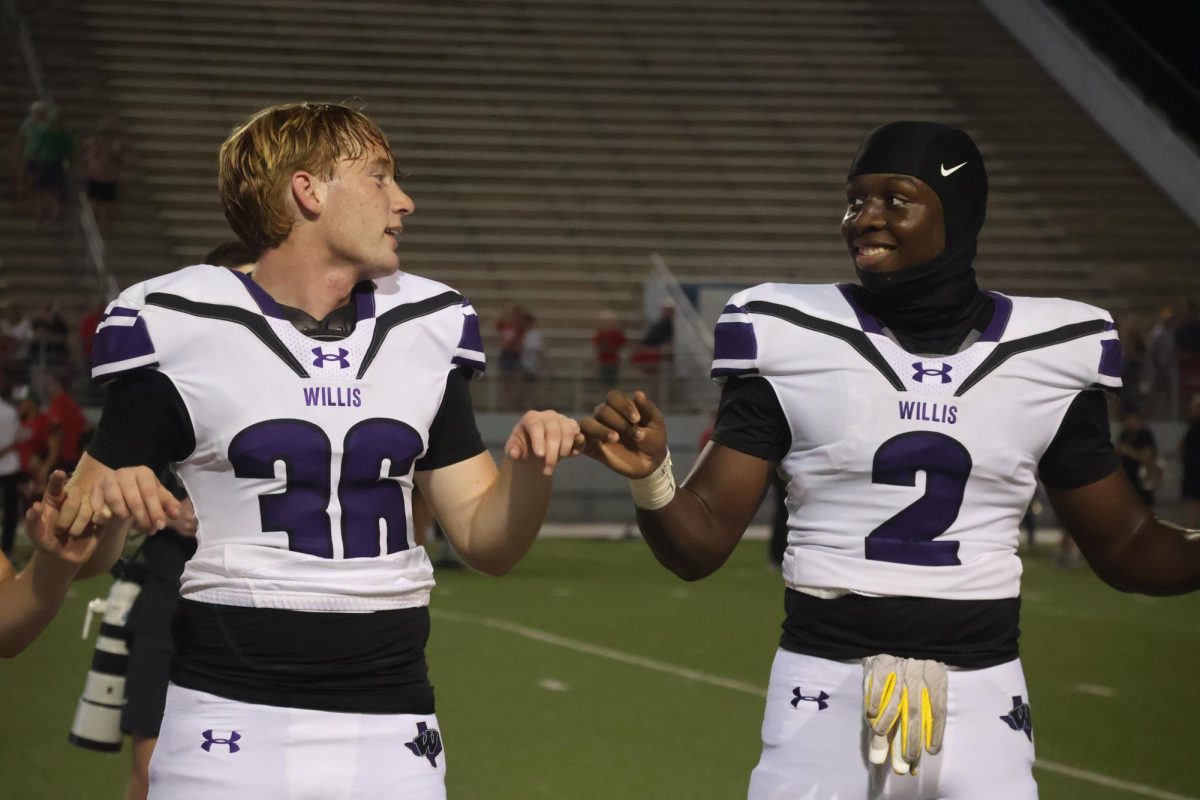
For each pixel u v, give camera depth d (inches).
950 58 1657.2
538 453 149.7
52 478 142.0
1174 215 1481.3
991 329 171.6
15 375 1015.0
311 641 150.9
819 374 168.7
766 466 173.9
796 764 165.6
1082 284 1380.4
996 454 167.6
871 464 166.7
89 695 257.4
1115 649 579.2
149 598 249.8
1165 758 390.3
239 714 150.1
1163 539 177.3
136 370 153.4
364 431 153.9
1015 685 168.2
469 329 163.6
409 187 1357.0
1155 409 1180.5
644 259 1336.1
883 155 169.9
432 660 519.8
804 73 1585.9
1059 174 1519.4
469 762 373.4
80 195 1232.2
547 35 1568.7
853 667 165.5
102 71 1401.3
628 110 1494.8
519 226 1341.0
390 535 156.3
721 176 1438.2
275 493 152.3
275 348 153.7
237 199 157.6
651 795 343.9
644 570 831.7
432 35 1535.4
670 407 1144.2
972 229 170.7
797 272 1339.8
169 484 257.3
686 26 1622.8
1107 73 1587.1
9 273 1195.9
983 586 166.9
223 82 1422.2
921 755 161.5
